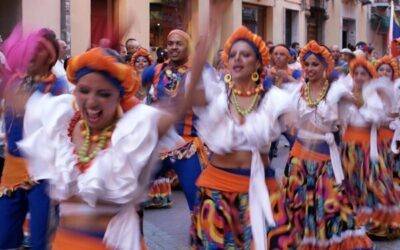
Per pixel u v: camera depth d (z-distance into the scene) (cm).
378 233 642
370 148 636
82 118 301
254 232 390
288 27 2488
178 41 598
